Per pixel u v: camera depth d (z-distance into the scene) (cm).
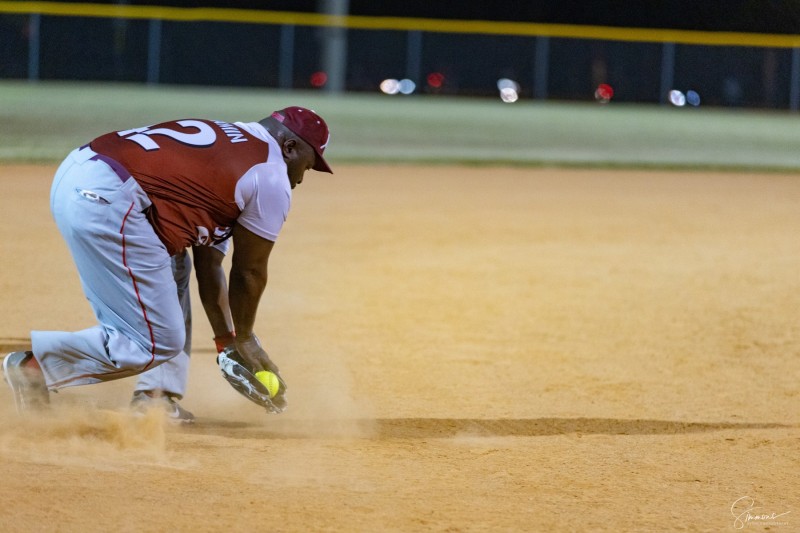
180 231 1562
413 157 6969
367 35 11375
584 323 2886
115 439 1655
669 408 2111
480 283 3344
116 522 1250
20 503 1291
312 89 11262
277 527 1267
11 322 2598
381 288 3231
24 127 7225
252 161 1566
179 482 1430
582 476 1600
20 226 3925
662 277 3475
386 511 1359
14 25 10669
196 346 2545
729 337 2767
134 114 8150
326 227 4244
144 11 10788
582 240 4116
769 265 3681
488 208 4878
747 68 11238
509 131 8806
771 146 8338
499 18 12988
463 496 1456
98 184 1512
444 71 11538
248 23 11038
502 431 1891
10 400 1836
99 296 1574
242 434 1786
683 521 1395
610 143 8250
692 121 10275
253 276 1634
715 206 5134
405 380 2273
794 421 2033
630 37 11194
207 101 9531
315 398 2095
